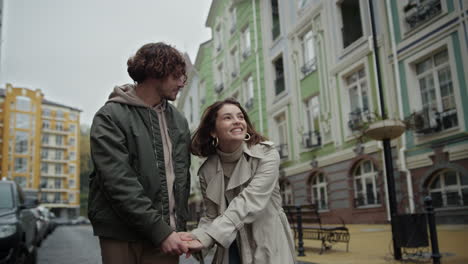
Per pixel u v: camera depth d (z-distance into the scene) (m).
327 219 13.70
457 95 8.98
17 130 70.19
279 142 17.66
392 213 4.85
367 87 11.83
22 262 5.81
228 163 2.01
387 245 6.19
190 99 31.55
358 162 12.37
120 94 1.74
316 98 14.85
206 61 26.95
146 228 1.50
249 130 2.04
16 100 70.62
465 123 8.77
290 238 1.95
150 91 1.82
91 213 1.64
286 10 16.84
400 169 10.41
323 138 14.10
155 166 1.70
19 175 69.12
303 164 15.24
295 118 15.94
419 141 9.94
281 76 17.81
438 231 7.61
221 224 1.69
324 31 14.05
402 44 10.62
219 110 1.99
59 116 77.50
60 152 76.81
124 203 1.49
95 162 1.56
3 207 5.44
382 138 5.05
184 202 1.83
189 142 2.01
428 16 9.78
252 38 19.56
